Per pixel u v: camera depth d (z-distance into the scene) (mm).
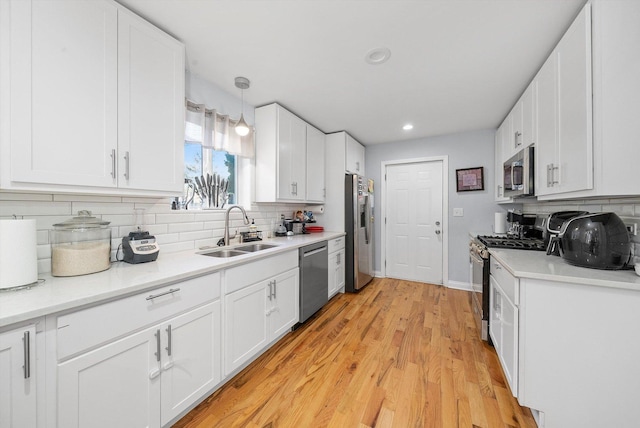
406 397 1510
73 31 1146
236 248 2312
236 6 1358
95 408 996
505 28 1504
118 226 1584
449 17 1425
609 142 1191
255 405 1454
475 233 3086
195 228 2066
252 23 1486
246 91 2322
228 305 1603
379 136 3686
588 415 1183
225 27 1519
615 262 1270
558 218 1787
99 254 1308
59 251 1204
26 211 1217
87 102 1197
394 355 1934
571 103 1396
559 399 1229
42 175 1062
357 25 1499
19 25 1002
